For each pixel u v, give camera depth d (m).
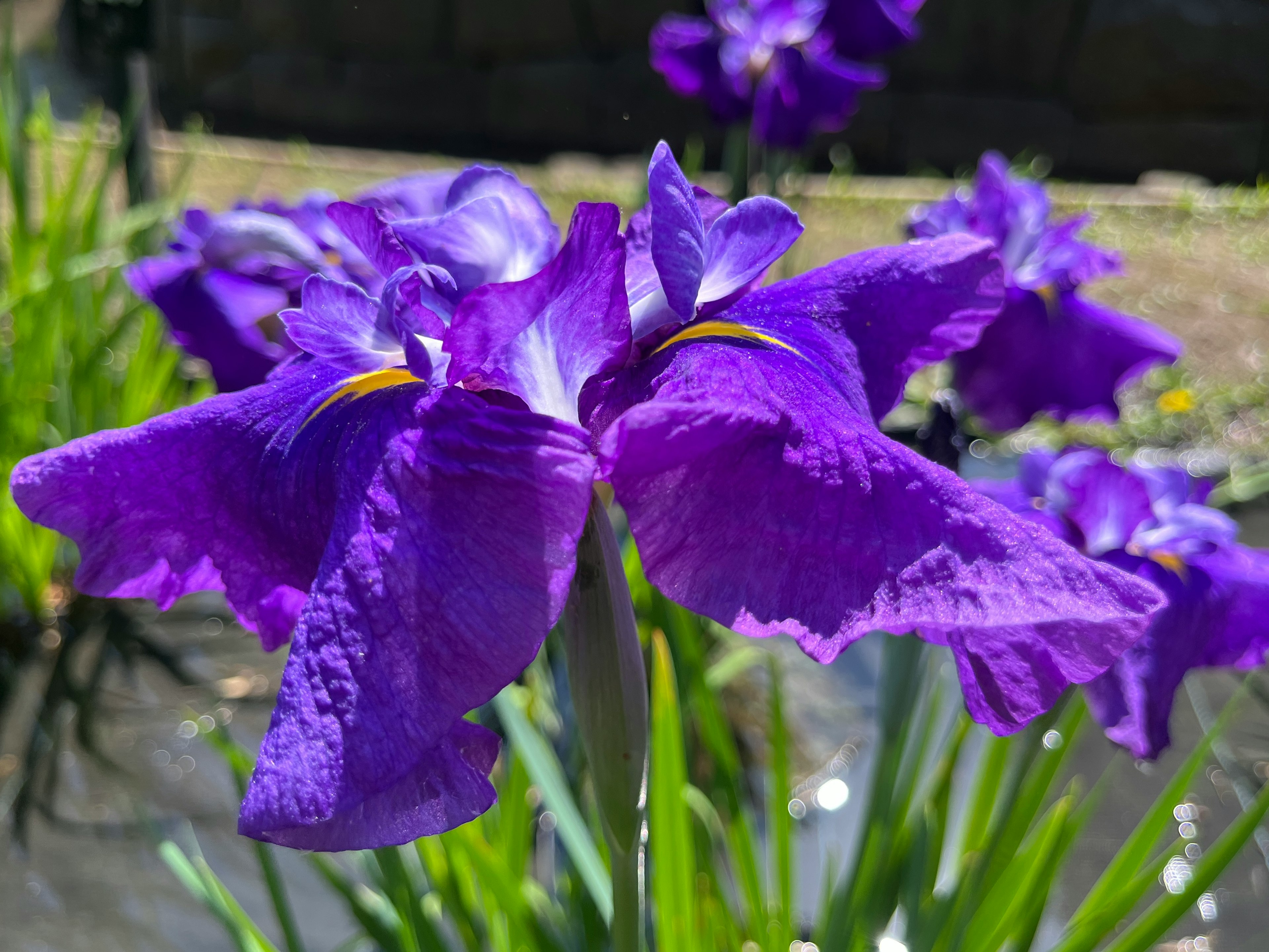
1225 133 1.99
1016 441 0.95
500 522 0.19
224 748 0.38
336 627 0.19
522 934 0.34
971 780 0.58
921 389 0.88
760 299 0.24
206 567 0.23
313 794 0.18
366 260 0.26
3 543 0.66
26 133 0.70
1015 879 0.37
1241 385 1.07
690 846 0.33
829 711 0.67
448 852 0.36
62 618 0.70
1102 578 0.19
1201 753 0.36
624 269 0.20
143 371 0.71
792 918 0.37
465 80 2.04
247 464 0.22
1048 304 0.40
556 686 0.54
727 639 0.65
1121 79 2.00
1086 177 1.99
